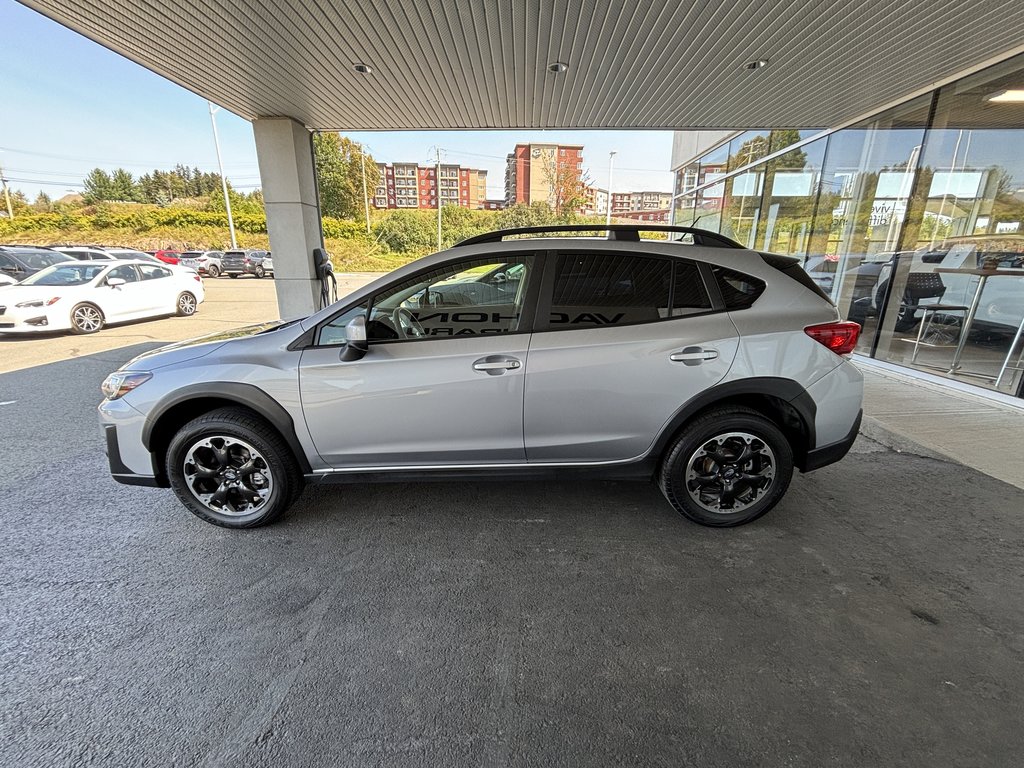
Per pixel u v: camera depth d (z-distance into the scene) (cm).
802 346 257
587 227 274
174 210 3628
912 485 323
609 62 473
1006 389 484
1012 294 498
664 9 379
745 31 413
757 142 920
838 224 728
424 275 261
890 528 275
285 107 611
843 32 413
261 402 256
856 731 157
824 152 744
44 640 198
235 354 265
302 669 184
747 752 151
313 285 705
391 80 519
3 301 831
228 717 165
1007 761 147
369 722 163
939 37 425
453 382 252
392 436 262
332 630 203
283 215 677
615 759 150
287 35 417
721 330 255
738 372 255
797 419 263
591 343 253
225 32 414
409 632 202
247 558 252
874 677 178
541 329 256
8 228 3350
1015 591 224
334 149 4178
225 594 225
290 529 277
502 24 401
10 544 264
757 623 205
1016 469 344
